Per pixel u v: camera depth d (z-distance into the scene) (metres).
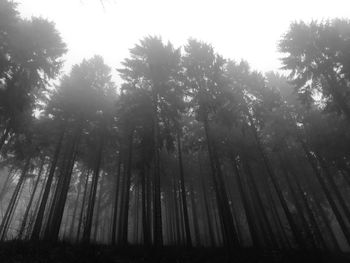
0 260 9.81
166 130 18.97
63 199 18.33
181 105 19.56
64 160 23.02
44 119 23.05
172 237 32.50
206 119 19.58
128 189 20.50
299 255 13.98
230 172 29.80
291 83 19.45
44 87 18.06
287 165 25.28
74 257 11.13
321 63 18.22
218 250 16.23
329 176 21.80
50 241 15.23
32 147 22.91
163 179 29.14
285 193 30.66
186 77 20.22
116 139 23.75
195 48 21.67
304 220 20.75
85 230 16.66
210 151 18.34
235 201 33.16
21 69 16.19
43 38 17.11
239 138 23.45
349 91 17.06
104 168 27.45
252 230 18.84
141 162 19.48
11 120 17.47
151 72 18.98
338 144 20.38
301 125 23.78
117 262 11.45
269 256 13.90
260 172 27.42
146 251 13.92
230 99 20.44
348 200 30.64
